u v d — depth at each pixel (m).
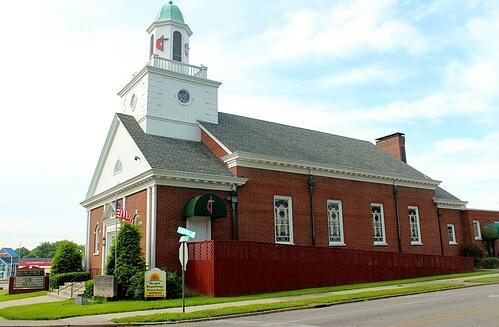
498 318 11.52
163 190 22.47
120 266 20.22
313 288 22.64
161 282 19.25
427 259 30.05
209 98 30.00
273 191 26.27
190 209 22.02
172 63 29.05
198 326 12.30
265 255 21.69
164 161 23.66
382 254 27.33
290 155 28.27
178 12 30.44
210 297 19.58
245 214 24.72
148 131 26.81
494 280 25.03
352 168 30.45
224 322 13.04
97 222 30.14
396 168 36.06
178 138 27.81
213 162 25.75
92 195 32.09
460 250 38.81
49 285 28.67
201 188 23.62
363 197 31.47
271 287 21.52
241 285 20.47
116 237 21.14
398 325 10.85
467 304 14.75
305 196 27.86
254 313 14.72
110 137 29.23
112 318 14.05
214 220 23.50
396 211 33.53
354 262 25.67
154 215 21.88
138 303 17.55
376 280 26.50
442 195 38.97
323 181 29.16
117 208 23.28
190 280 21.09
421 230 35.22
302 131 35.59
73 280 27.28
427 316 12.21
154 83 27.75
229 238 23.89
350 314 13.41
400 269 28.12
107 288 19.47
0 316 16.22
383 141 42.25
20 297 25.17
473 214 40.41
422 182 35.75
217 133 27.59
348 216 30.05
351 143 38.34
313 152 31.05
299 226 27.11
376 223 32.22
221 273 19.98
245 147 26.66
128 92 30.38
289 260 22.61
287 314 14.40
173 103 28.28
